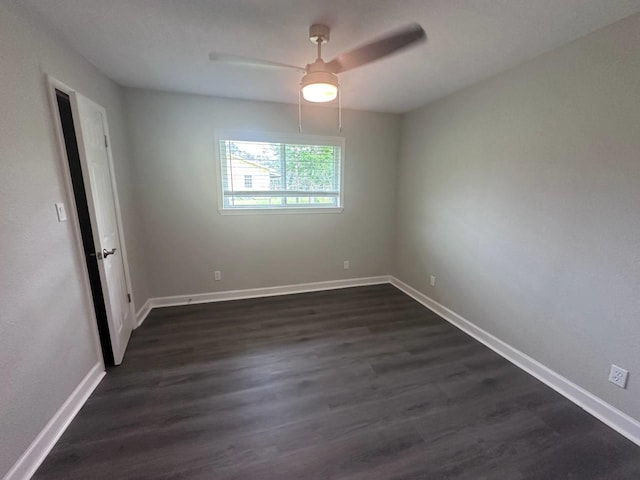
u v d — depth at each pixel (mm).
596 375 1832
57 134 1746
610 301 1742
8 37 1396
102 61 2205
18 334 1393
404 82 2635
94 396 1931
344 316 3188
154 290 3311
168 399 1920
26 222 1474
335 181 3795
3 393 1300
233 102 3188
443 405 1903
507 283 2426
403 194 3896
